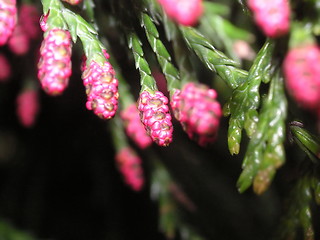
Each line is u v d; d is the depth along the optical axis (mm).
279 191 87
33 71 81
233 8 79
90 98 52
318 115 47
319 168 58
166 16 59
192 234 81
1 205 89
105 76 52
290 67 47
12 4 53
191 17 51
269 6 47
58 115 88
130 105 66
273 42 54
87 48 54
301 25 50
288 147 75
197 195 89
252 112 55
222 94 80
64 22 54
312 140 56
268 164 51
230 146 55
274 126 52
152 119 52
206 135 52
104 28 68
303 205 60
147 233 90
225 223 87
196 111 52
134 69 73
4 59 80
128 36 59
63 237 90
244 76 57
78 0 55
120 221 90
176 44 59
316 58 46
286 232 62
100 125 88
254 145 53
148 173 85
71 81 82
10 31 53
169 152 89
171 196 81
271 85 53
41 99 86
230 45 76
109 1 63
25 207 89
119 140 74
